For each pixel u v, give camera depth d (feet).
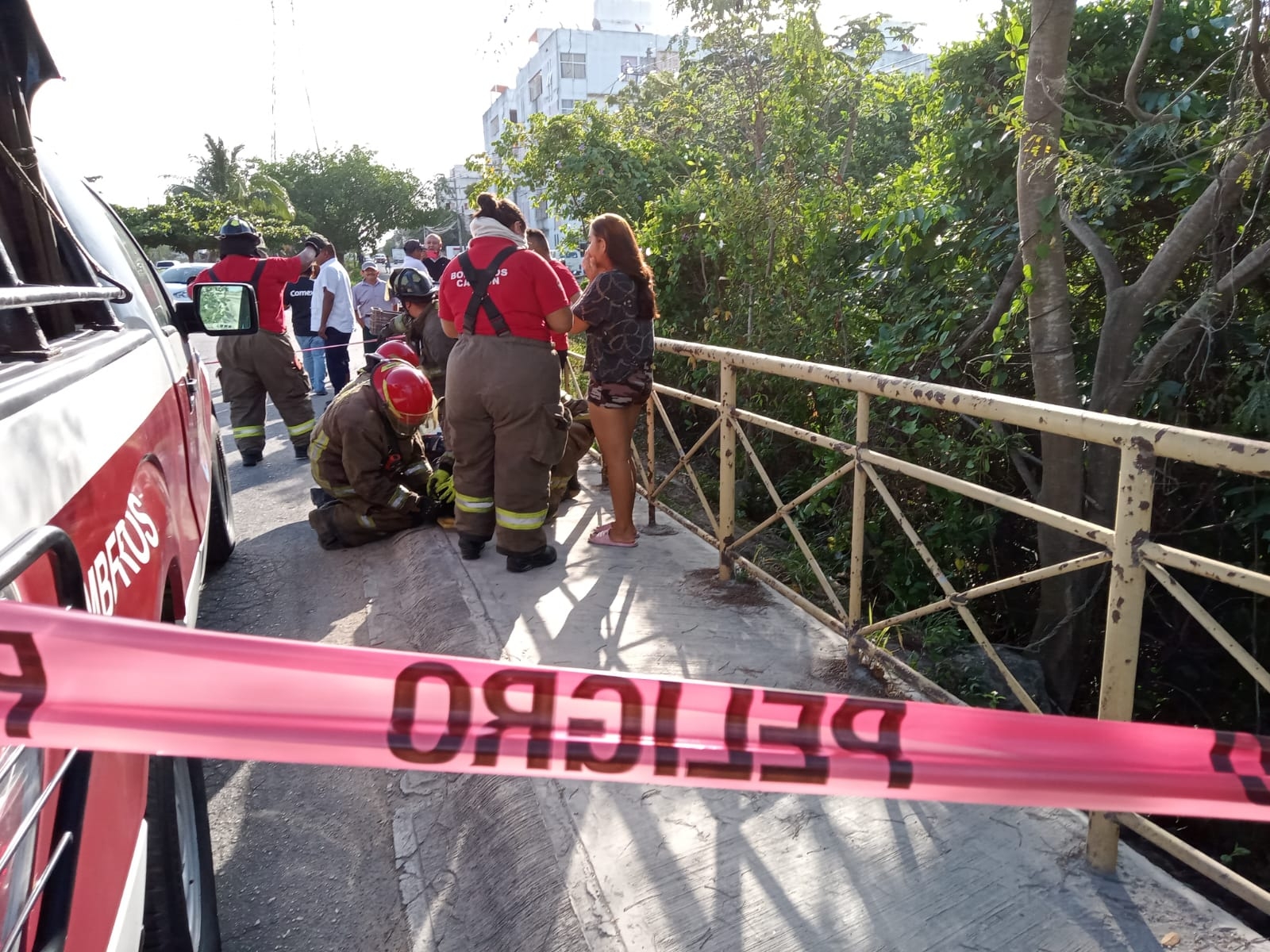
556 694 4.22
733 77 26.45
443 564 14.47
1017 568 17.28
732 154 28.17
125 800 4.40
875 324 20.08
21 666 3.32
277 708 3.76
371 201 231.30
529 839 7.91
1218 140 12.79
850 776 4.61
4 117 6.09
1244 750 5.06
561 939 6.82
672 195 25.14
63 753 3.67
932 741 4.72
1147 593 15.34
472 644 11.57
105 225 9.71
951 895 7.13
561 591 13.29
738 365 12.57
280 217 173.99
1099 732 4.91
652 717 4.35
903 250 18.24
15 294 3.46
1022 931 6.73
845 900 7.10
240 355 22.49
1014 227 16.46
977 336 16.30
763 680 10.59
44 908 3.27
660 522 17.02
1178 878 10.10
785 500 19.80
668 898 7.14
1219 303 12.34
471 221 13.30
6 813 3.03
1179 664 15.40
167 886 5.52
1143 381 12.64
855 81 28.78
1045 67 12.00
